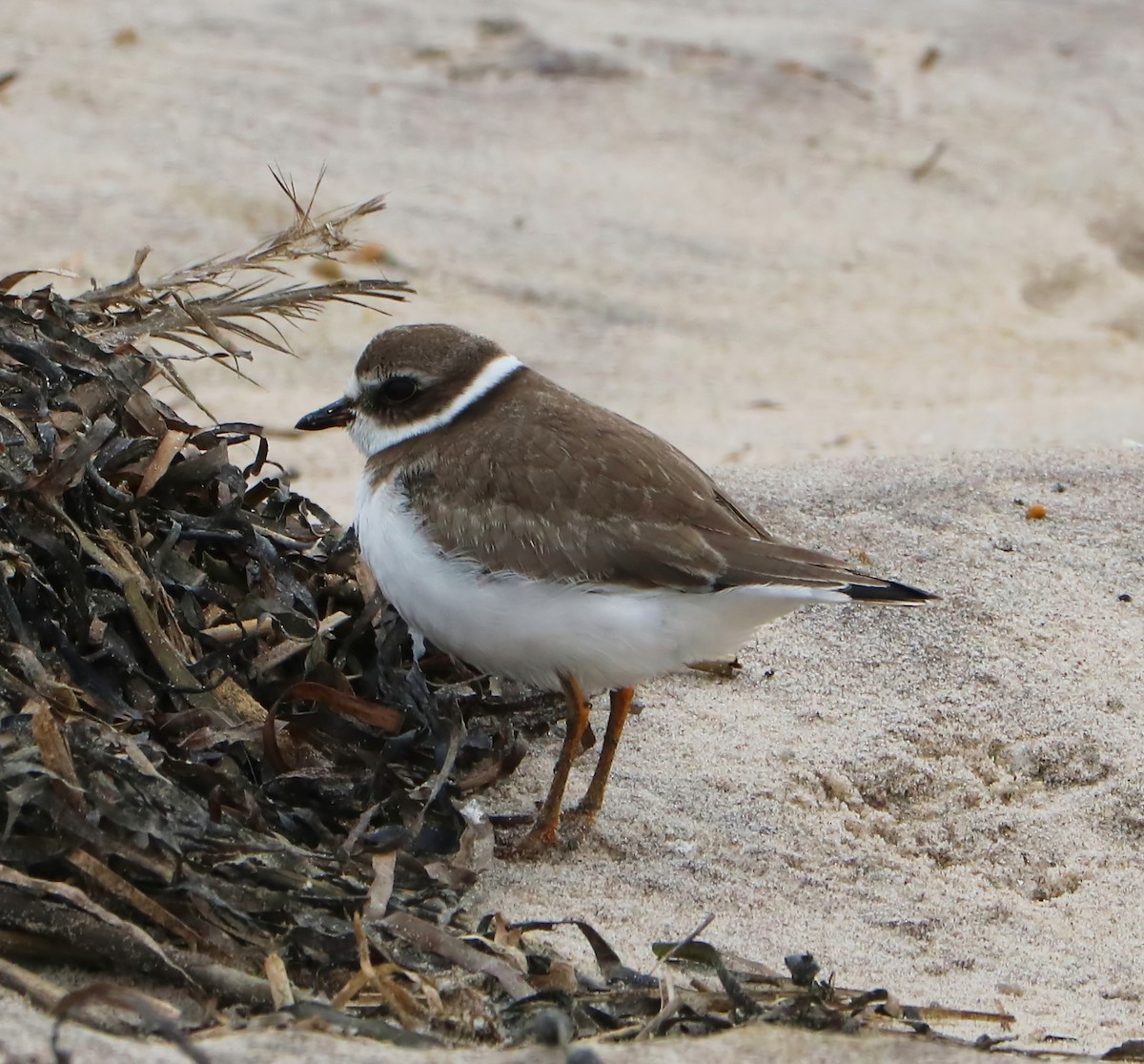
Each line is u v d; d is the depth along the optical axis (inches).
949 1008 269.6
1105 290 671.8
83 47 743.7
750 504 441.7
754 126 762.2
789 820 324.2
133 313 363.9
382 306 597.6
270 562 328.2
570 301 620.7
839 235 689.0
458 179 686.5
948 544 424.5
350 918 259.3
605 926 284.5
